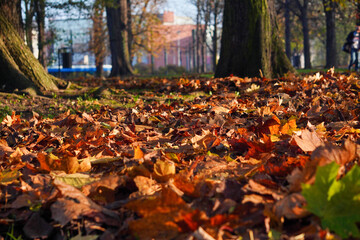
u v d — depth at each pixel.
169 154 2.53
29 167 2.29
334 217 1.32
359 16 22.94
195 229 1.39
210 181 1.84
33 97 7.79
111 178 1.91
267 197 1.62
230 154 2.78
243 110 4.90
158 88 9.04
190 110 5.18
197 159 2.46
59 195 1.76
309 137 2.32
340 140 2.96
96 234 1.58
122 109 5.79
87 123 4.38
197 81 8.24
